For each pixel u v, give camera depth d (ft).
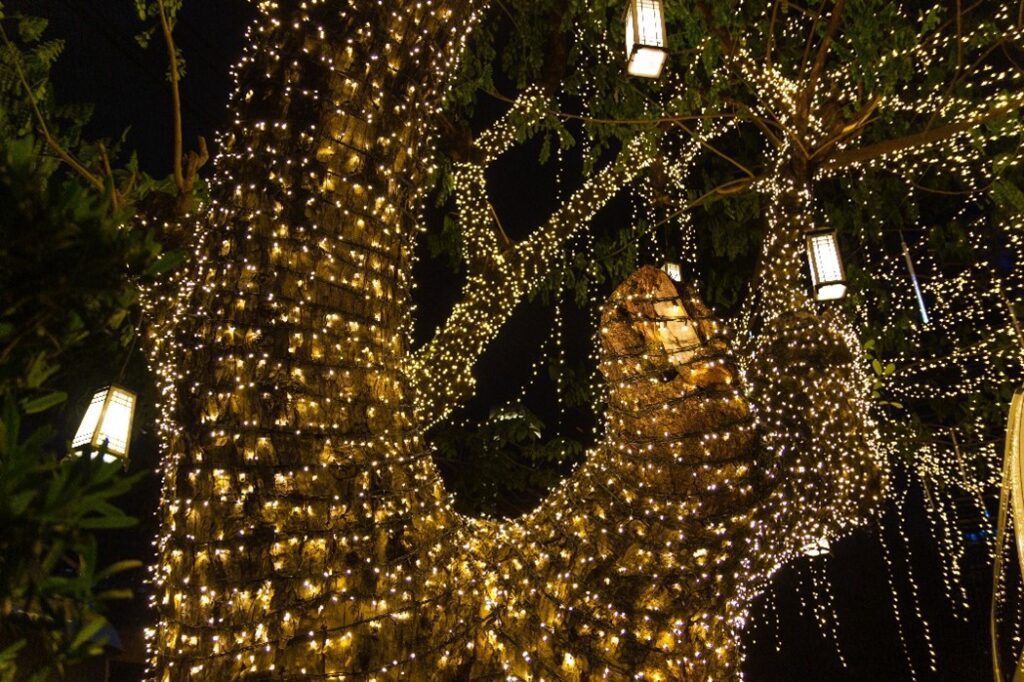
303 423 8.83
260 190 9.31
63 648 4.16
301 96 9.44
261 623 8.22
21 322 4.67
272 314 9.03
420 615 8.85
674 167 25.20
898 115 24.02
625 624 9.12
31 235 4.52
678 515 9.48
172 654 8.38
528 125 21.50
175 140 11.59
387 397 9.59
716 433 9.68
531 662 9.05
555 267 25.66
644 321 10.11
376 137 9.69
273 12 9.72
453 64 10.86
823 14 23.76
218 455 8.68
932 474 27.40
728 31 19.90
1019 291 26.91
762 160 26.89
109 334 5.40
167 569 8.75
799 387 12.54
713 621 9.38
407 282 10.33
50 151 13.02
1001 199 21.21
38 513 4.00
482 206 20.80
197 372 8.97
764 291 16.66
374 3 9.69
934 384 28.48
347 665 8.28
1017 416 9.78
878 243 29.22
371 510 8.90
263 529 8.45
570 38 24.06
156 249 5.05
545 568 9.53
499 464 25.30
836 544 33.50
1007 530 26.45
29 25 14.21
